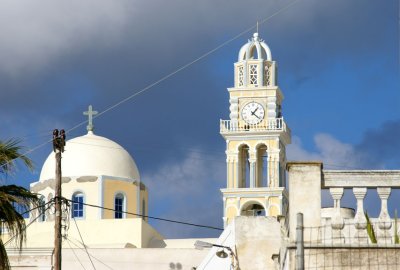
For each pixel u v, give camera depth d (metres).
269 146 98.44
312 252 31.77
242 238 45.16
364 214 32.19
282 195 96.69
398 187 32.28
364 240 31.98
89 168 90.44
